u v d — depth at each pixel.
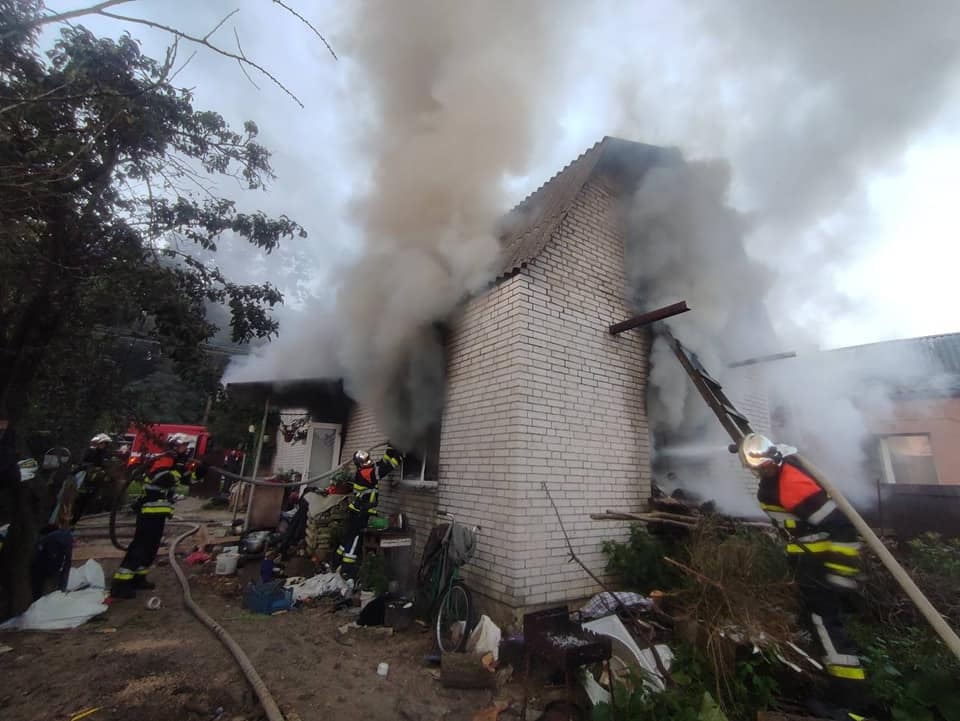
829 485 2.87
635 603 4.00
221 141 4.50
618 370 5.43
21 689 3.01
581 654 2.76
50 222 3.88
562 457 4.68
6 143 2.85
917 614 3.54
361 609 4.70
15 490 4.23
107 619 4.34
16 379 4.11
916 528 5.09
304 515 6.75
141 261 4.35
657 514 4.66
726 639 3.03
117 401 5.43
